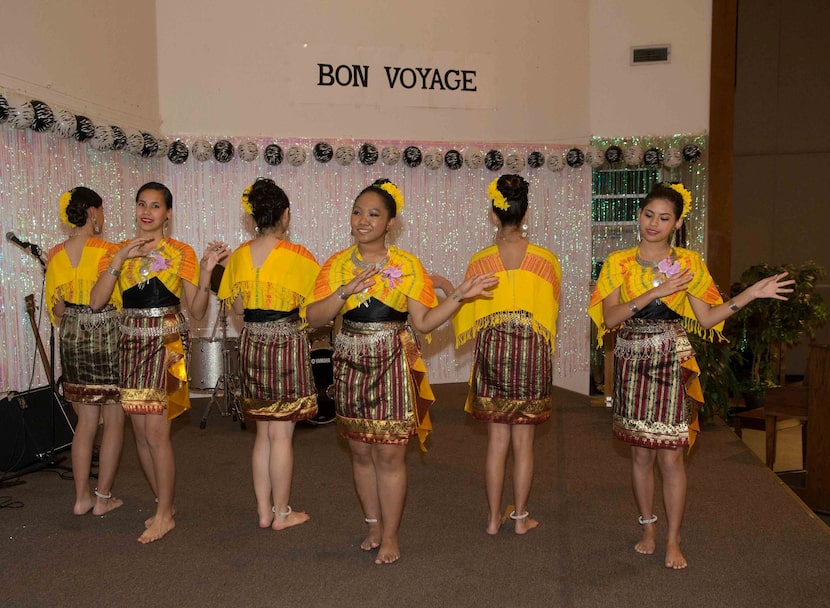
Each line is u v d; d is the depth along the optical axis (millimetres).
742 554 3098
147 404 3164
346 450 4766
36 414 4371
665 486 2932
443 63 7016
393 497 2941
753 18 9930
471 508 3672
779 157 9961
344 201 6898
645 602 2670
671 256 2922
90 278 3326
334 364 2951
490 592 2750
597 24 7055
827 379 4758
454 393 6727
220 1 6578
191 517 3551
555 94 7152
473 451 4746
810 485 4832
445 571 2932
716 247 6957
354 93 6883
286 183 6777
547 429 5332
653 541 3104
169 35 6500
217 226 6648
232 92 6652
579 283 7195
